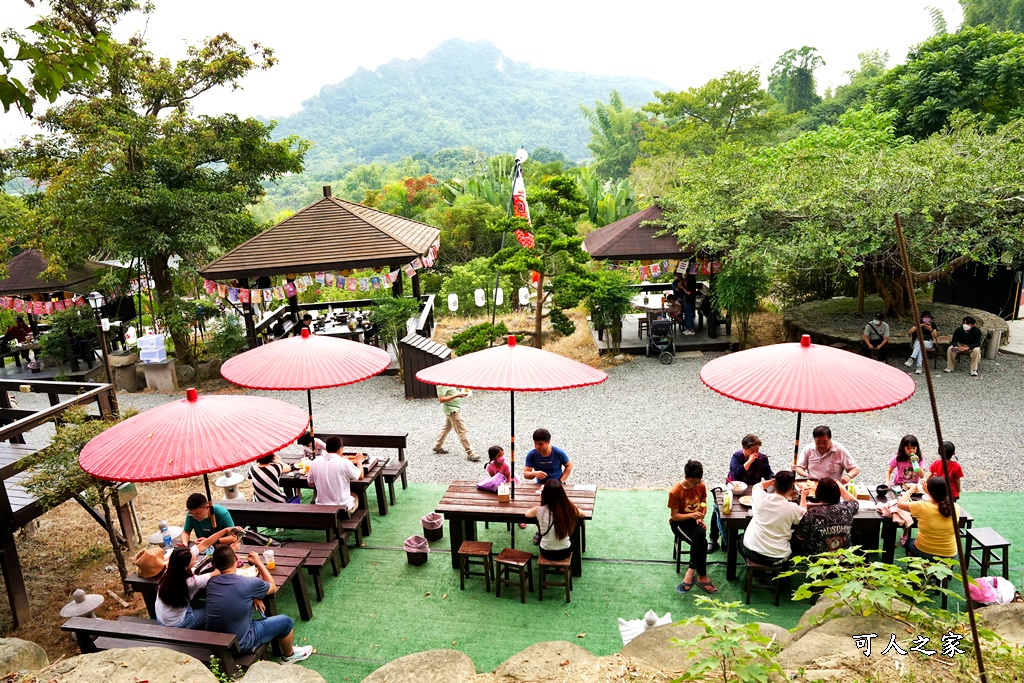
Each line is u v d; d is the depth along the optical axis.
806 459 6.96
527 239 14.69
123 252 15.40
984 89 22.12
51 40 4.32
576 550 6.52
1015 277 16.59
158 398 14.60
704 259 15.23
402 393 13.72
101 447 5.30
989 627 3.62
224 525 6.32
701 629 4.22
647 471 9.32
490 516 6.42
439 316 22.23
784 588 6.14
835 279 16.72
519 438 10.83
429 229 19.52
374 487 9.20
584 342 16.11
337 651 5.58
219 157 17.22
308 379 7.32
